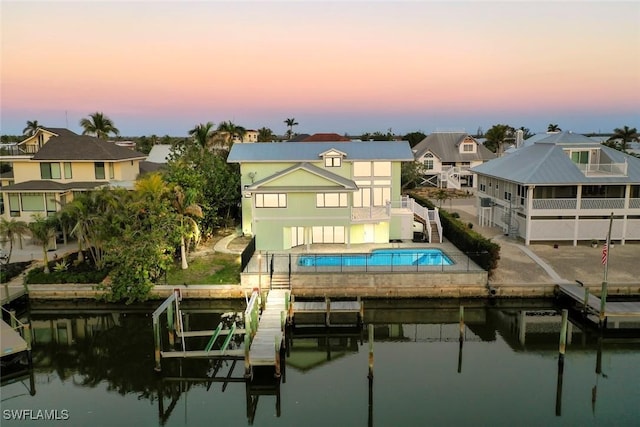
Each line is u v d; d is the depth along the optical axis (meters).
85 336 28.41
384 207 41.03
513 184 41.47
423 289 31.28
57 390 22.61
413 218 41.75
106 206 33.75
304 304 28.55
